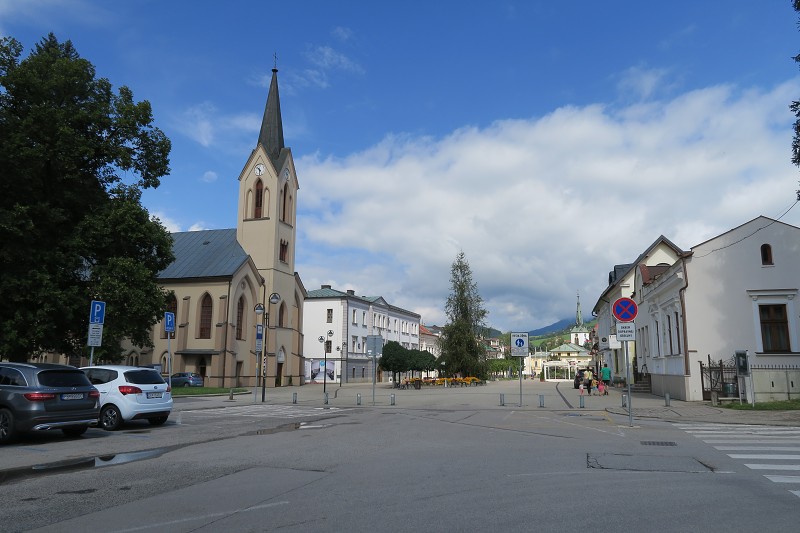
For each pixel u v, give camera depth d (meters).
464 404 28.22
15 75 25.70
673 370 29.64
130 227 28.88
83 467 10.03
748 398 23.48
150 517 6.62
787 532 5.96
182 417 20.97
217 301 54.00
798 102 21.08
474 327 67.38
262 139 62.56
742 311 26.44
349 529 6.10
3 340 25.08
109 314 28.17
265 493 7.86
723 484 8.35
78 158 27.48
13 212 23.94
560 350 125.75
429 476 9.06
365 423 18.31
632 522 6.34
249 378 56.06
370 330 87.12
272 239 59.53
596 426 17.31
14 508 7.06
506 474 9.22
